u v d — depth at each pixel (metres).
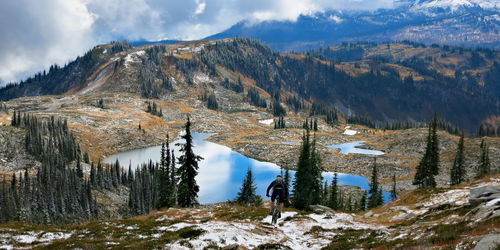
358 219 31.78
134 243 17.30
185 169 50.81
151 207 114.81
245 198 70.88
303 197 60.22
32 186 108.56
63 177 116.44
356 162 153.50
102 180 134.12
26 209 95.06
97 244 17.56
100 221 27.62
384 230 21.06
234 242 17.25
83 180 134.75
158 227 22.98
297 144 195.88
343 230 23.08
